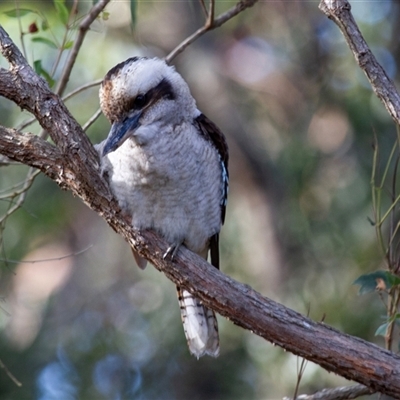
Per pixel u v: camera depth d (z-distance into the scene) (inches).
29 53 426.0
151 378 496.7
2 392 476.1
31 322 519.2
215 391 486.3
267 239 532.7
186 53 573.6
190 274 255.3
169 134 284.0
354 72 496.1
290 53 538.6
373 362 233.8
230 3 519.5
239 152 557.3
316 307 453.7
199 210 293.7
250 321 244.8
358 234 455.5
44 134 305.4
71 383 491.5
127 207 280.2
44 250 546.0
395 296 281.0
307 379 429.7
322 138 497.4
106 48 497.0
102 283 545.6
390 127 459.5
